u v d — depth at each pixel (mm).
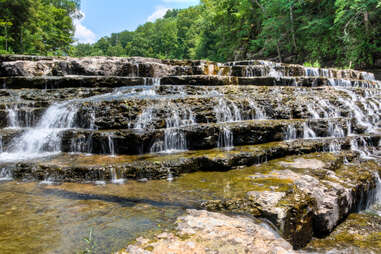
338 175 4754
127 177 4484
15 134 6109
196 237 2422
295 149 5883
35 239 2383
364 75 15914
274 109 7766
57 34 40219
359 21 19125
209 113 6965
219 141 6062
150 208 3176
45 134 6121
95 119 6621
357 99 9297
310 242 3492
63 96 8391
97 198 3527
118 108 6723
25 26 31094
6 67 10852
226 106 7215
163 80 10367
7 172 4609
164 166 4633
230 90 8891
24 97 8195
